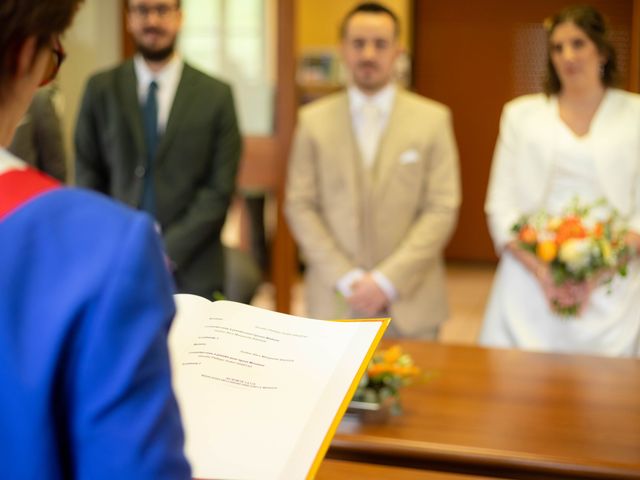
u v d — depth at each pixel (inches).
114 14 196.7
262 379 44.4
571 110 131.6
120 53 198.1
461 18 323.6
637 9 219.5
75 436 29.2
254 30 199.0
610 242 123.1
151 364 29.5
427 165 142.0
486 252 333.4
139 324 29.4
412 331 139.6
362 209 141.3
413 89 329.7
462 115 328.5
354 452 79.9
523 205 132.7
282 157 199.3
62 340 28.7
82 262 29.5
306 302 144.1
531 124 132.6
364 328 46.3
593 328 128.0
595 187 128.6
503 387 95.3
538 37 317.7
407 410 87.8
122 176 142.9
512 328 131.7
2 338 28.8
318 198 144.3
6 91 32.9
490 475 77.1
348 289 137.5
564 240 123.2
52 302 29.1
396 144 140.5
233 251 181.2
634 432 82.6
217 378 44.8
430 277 143.4
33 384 28.5
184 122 142.6
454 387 95.1
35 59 33.1
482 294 289.7
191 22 201.6
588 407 89.4
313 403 43.1
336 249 140.8
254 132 201.3
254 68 199.9
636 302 129.3
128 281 29.3
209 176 145.6
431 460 78.0
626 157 128.1
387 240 140.4
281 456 41.2
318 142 142.4
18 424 28.7
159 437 29.5
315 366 44.9
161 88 144.4
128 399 29.0
